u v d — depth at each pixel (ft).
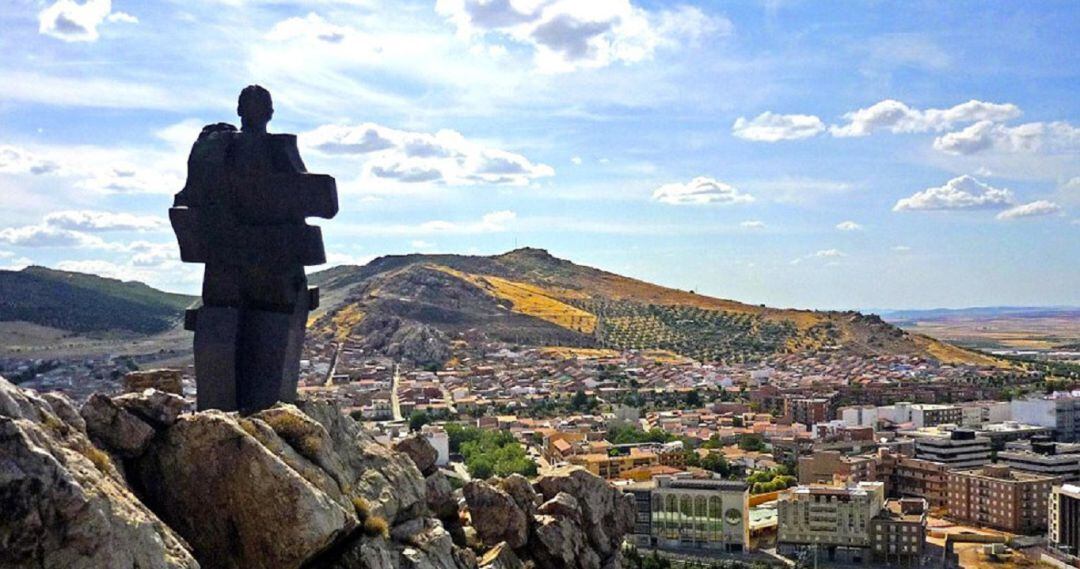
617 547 224.53
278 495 139.44
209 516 140.56
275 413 158.81
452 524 191.42
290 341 190.29
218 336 187.32
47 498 112.06
